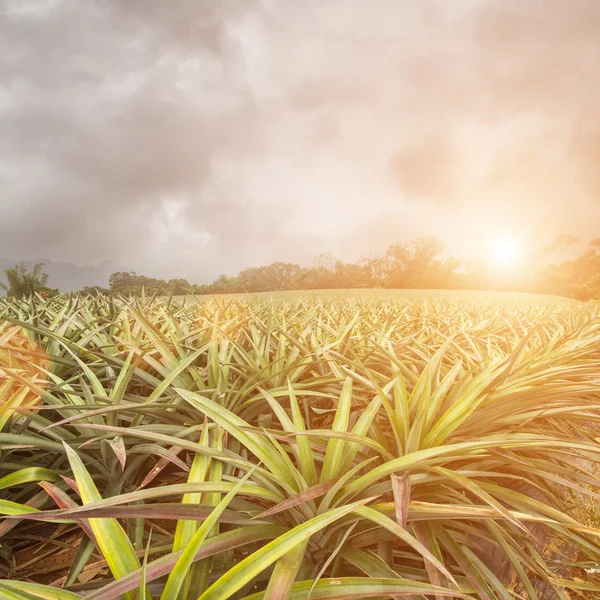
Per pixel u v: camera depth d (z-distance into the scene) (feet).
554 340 13.88
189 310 19.04
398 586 3.50
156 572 3.43
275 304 26.22
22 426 7.45
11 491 7.32
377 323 18.40
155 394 7.64
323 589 3.50
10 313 15.33
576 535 5.81
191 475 5.00
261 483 5.24
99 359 10.18
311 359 10.77
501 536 5.11
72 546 6.26
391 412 6.30
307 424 9.23
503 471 7.84
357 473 6.48
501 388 8.34
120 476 7.14
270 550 3.41
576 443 5.34
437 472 5.44
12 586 3.26
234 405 8.73
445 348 7.77
